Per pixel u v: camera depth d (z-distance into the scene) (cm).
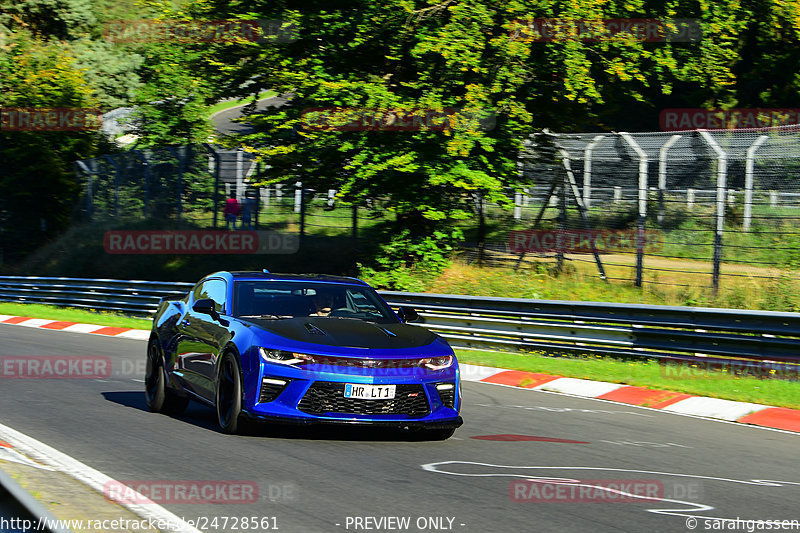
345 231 10250
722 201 6844
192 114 14988
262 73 8462
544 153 8075
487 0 7788
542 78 8344
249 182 8706
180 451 2677
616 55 8444
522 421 3641
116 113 17200
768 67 12650
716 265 6869
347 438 3016
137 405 3747
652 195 7344
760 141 6794
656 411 4134
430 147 7912
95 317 9019
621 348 5622
